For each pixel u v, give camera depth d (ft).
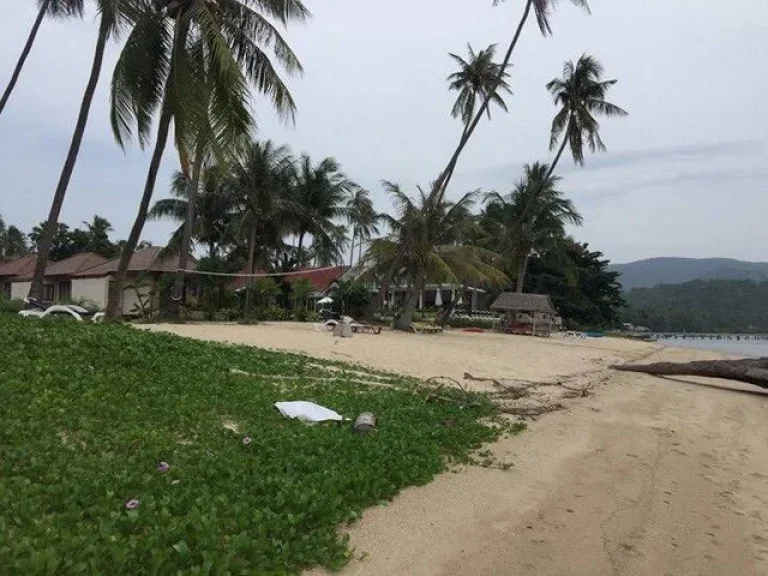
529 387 52.03
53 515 15.30
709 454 32.99
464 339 96.78
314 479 20.57
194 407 28.40
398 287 139.54
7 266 182.50
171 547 14.17
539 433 34.58
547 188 170.81
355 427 28.89
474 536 19.22
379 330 94.27
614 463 29.45
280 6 66.08
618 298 260.21
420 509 20.84
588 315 238.48
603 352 101.60
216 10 60.34
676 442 35.37
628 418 41.98
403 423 31.45
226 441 24.23
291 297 157.58
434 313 157.79
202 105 56.59
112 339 39.86
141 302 133.69
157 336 47.60
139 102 60.49
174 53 56.95
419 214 104.53
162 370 34.81
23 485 16.34
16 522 14.46
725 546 20.29
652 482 26.81
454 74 128.16
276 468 21.22
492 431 32.83
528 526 20.52
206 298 140.26
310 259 184.34
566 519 21.48
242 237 141.59
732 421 45.03
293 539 16.33
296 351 59.21
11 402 23.65
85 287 146.00
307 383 40.24
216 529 15.52
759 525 22.39
